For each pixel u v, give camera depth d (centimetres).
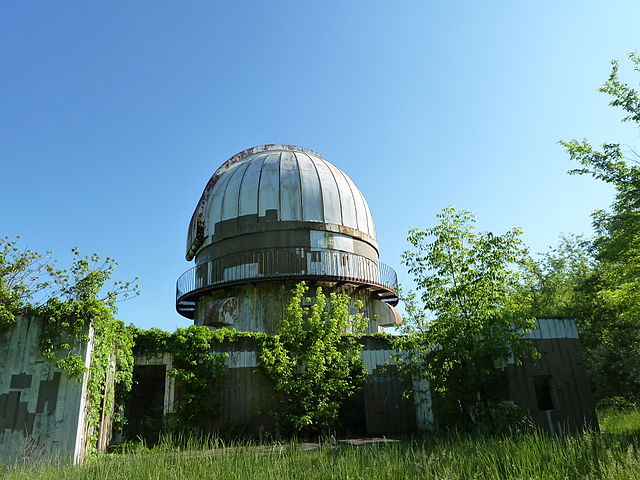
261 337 1622
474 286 1245
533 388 1430
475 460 718
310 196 2223
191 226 2512
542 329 1514
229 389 1557
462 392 1245
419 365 1366
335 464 768
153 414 1850
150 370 1942
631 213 1619
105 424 1325
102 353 1241
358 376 1638
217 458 850
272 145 2677
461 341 1211
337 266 2156
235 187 2269
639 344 2380
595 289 2586
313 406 1538
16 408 1103
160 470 777
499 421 1177
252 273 2080
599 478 613
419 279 1322
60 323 1164
